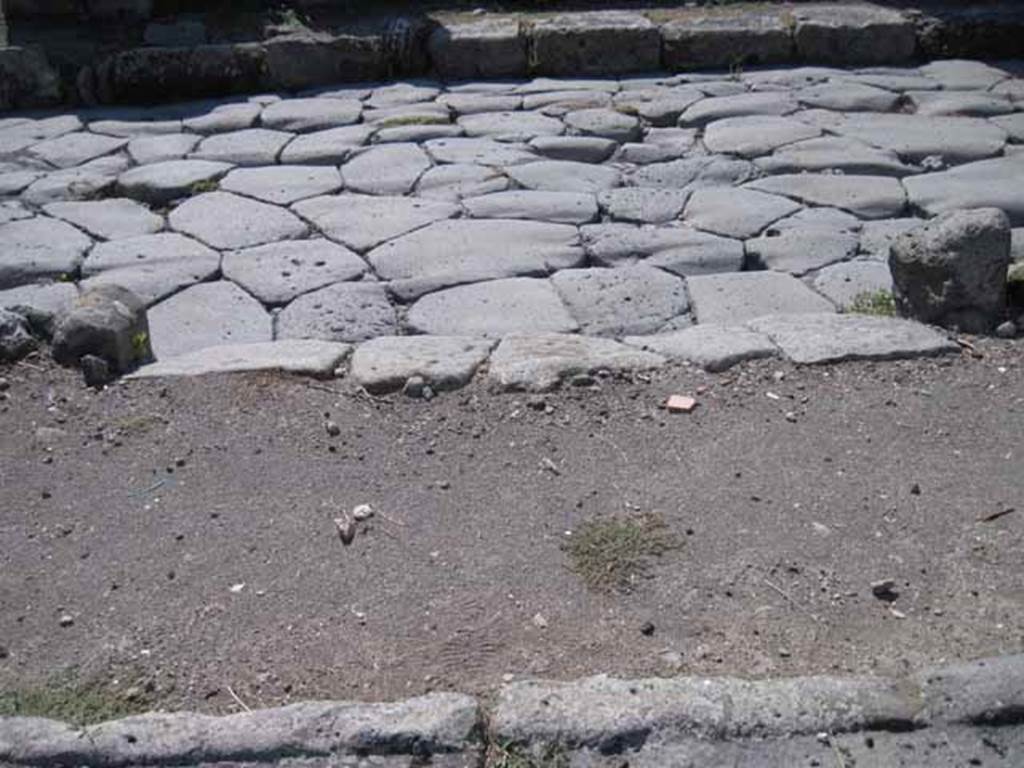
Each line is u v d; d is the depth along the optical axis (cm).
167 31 820
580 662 284
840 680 265
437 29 807
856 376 403
